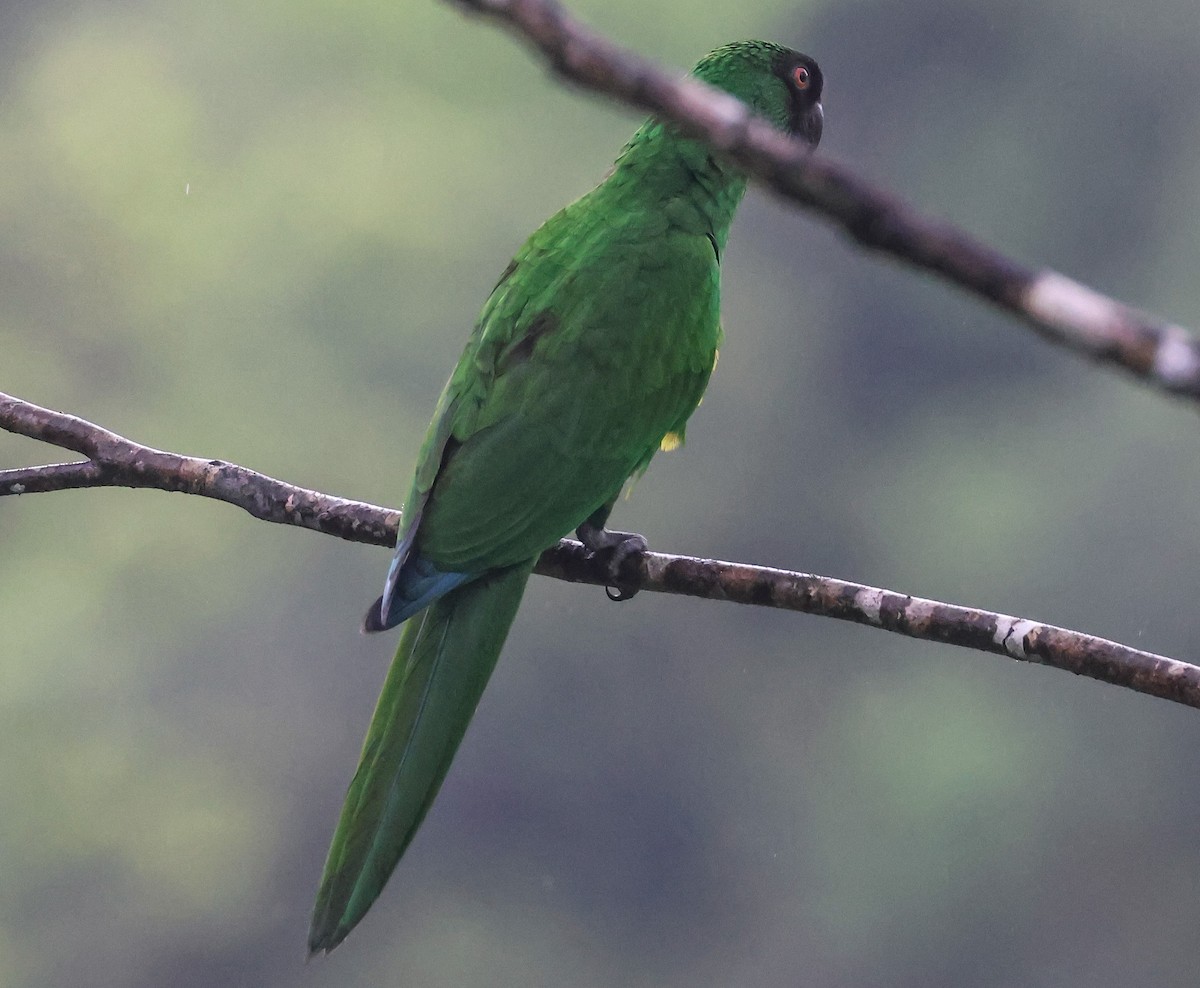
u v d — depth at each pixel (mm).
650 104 1390
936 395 29250
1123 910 24406
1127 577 26266
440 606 4637
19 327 27328
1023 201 32094
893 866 25188
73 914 23250
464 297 28016
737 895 24953
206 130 29016
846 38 32281
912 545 27969
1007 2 31891
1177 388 1317
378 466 26719
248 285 27188
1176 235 31094
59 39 30328
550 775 25219
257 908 23500
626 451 5094
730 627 26188
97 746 23859
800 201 1382
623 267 5223
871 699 25844
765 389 29406
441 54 29891
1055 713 25188
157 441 26484
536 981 24438
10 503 24938
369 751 4348
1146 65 31562
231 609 24609
